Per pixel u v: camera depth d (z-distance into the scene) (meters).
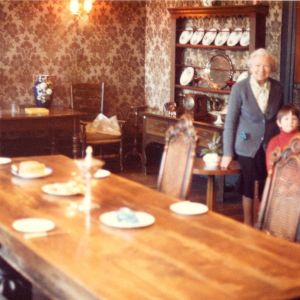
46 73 7.80
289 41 6.34
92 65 8.09
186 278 2.17
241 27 6.96
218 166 4.88
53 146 7.45
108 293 2.02
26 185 3.58
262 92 4.77
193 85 7.54
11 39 7.54
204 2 7.09
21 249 2.56
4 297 2.55
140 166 8.17
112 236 2.65
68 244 2.52
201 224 2.86
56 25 7.78
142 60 8.44
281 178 3.01
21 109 7.38
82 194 3.39
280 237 2.95
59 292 2.27
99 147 8.02
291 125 4.36
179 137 3.81
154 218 2.93
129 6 8.25
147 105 8.46
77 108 7.92
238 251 2.48
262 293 2.05
